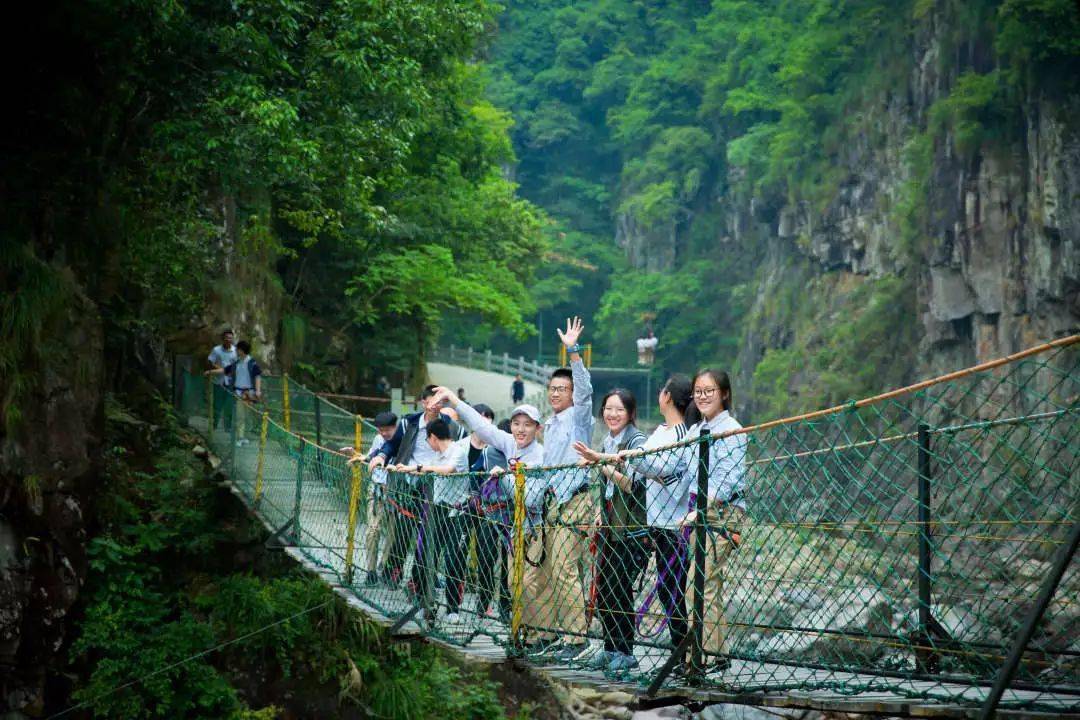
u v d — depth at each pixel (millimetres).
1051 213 41188
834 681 5195
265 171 15562
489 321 32656
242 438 15516
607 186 86125
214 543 15695
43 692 12539
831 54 58062
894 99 52688
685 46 82062
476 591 7590
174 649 13617
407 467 8836
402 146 16688
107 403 17172
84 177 14641
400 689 15117
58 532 12641
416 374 32438
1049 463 4359
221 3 14500
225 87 14328
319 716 14422
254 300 23594
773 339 60688
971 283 44906
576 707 17188
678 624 5855
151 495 15961
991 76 44562
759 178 66812
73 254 14562
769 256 65438
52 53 14188
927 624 5453
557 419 6996
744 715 13375
